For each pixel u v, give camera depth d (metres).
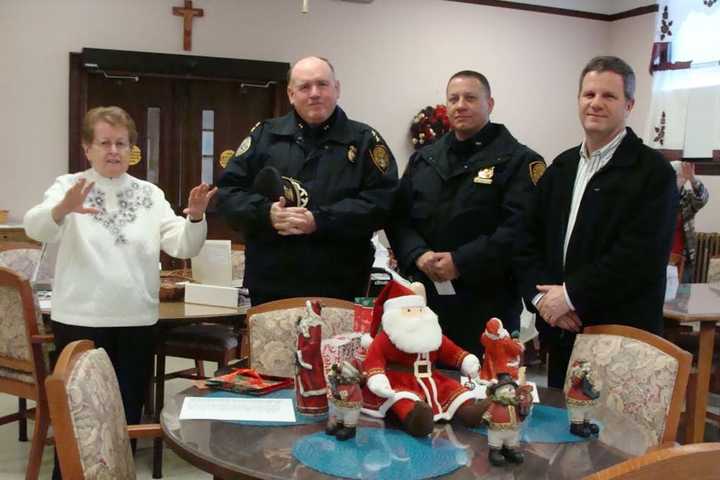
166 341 3.39
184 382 4.29
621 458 1.46
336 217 2.36
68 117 5.49
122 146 2.36
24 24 5.34
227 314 2.82
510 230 2.44
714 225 5.82
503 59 6.62
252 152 2.57
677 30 6.04
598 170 2.22
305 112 2.46
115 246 2.35
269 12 5.86
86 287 2.32
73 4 5.42
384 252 4.41
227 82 5.87
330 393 1.55
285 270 2.46
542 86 6.77
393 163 2.55
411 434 1.53
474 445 1.49
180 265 5.21
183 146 5.82
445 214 2.58
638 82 6.63
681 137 6.00
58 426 1.37
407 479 1.30
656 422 1.77
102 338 2.34
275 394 1.84
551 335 2.36
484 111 2.60
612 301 2.17
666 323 3.34
